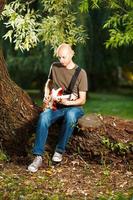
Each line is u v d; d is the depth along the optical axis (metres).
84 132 6.89
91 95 19.89
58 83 6.70
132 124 7.23
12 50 11.72
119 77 22.70
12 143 7.00
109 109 15.26
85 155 6.90
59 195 5.88
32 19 7.27
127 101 17.66
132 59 15.17
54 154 6.69
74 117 6.57
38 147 6.52
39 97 16.47
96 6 7.34
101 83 21.33
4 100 6.81
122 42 6.87
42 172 6.55
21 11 7.72
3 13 7.25
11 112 6.87
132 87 23.08
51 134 6.95
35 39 7.27
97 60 14.30
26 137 6.96
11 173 6.50
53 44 7.50
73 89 6.64
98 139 6.87
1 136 6.98
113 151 6.82
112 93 21.09
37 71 14.30
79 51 11.62
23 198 5.73
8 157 6.92
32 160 6.85
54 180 6.34
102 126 7.01
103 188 6.13
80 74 6.64
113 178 6.43
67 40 7.55
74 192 5.99
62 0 7.59
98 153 6.82
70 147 6.94
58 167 6.73
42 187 6.10
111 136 6.90
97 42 12.30
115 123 7.17
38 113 7.03
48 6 7.72
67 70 6.66
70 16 7.64
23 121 6.94
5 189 6.00
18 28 7.19
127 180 6.36
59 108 6.70
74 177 6.46
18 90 6.97
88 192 6.00
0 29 9.11
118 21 7.16
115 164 6.77
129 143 6.80
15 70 14.21
